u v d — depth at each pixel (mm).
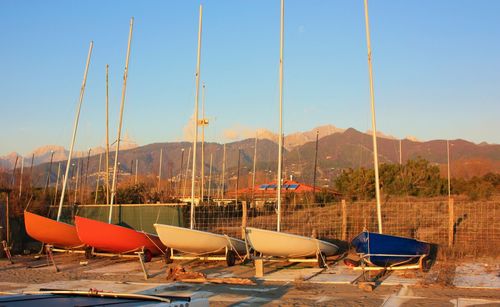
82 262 19531
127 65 24594
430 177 36656
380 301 11922
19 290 14109
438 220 23078
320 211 26703
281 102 20250
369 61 18547
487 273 15172
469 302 11547
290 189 46656
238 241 18344
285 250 16953
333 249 18016
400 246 15828
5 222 23125
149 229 23328
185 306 6211
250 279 15094
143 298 6180
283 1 20891
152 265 18812
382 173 36625
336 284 14305
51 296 6316
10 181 39312
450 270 15742
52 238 21281
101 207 24391
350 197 34062
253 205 31359
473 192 31969
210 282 14742
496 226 20938
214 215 26031
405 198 30438
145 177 59062
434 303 11555
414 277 14984
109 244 19828
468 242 19328
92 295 6387
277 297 12633
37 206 26141
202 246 17953
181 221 23172
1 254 21953
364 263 16141
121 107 24391
